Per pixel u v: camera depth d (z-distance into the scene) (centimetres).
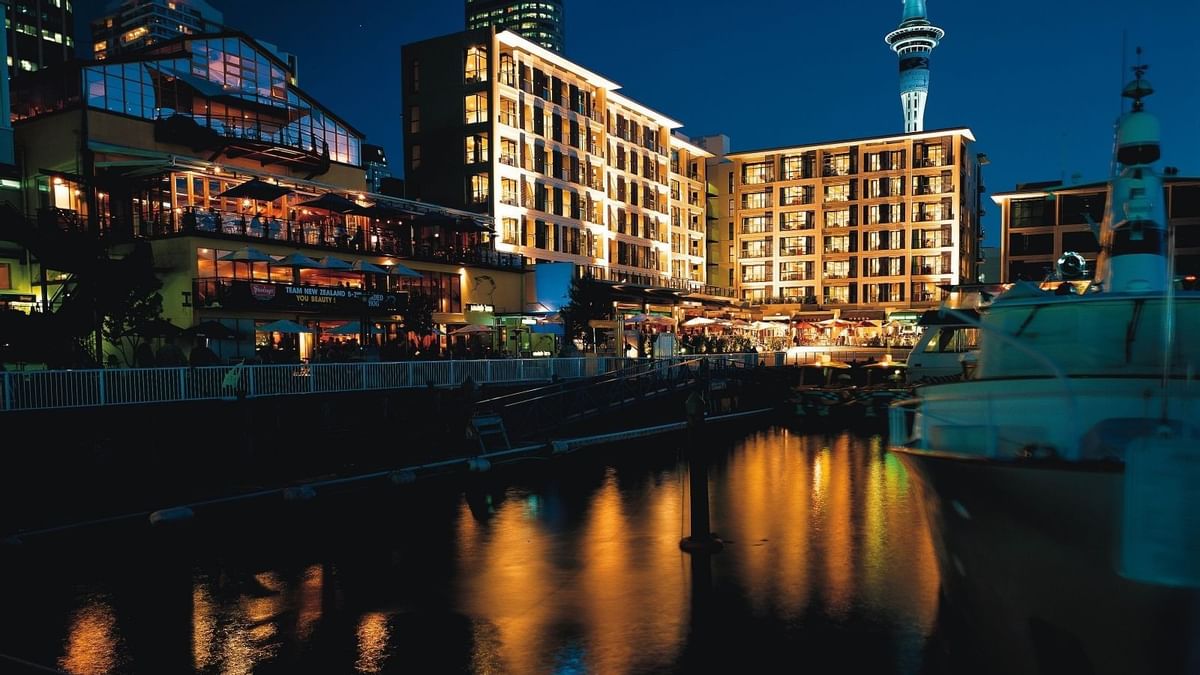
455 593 1022
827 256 8231
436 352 2891
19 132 3334
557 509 1523
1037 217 6862
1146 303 810
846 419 3175
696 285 7738
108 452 1612
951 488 706
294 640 870
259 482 1719
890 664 775
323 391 2088
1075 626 634
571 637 864
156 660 821
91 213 3142
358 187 4281
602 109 6544
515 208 5388
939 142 7856
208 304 2969
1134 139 880
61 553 1224
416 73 5578
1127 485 559
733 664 782
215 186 3359
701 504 1230
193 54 3538
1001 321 893
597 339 4353
